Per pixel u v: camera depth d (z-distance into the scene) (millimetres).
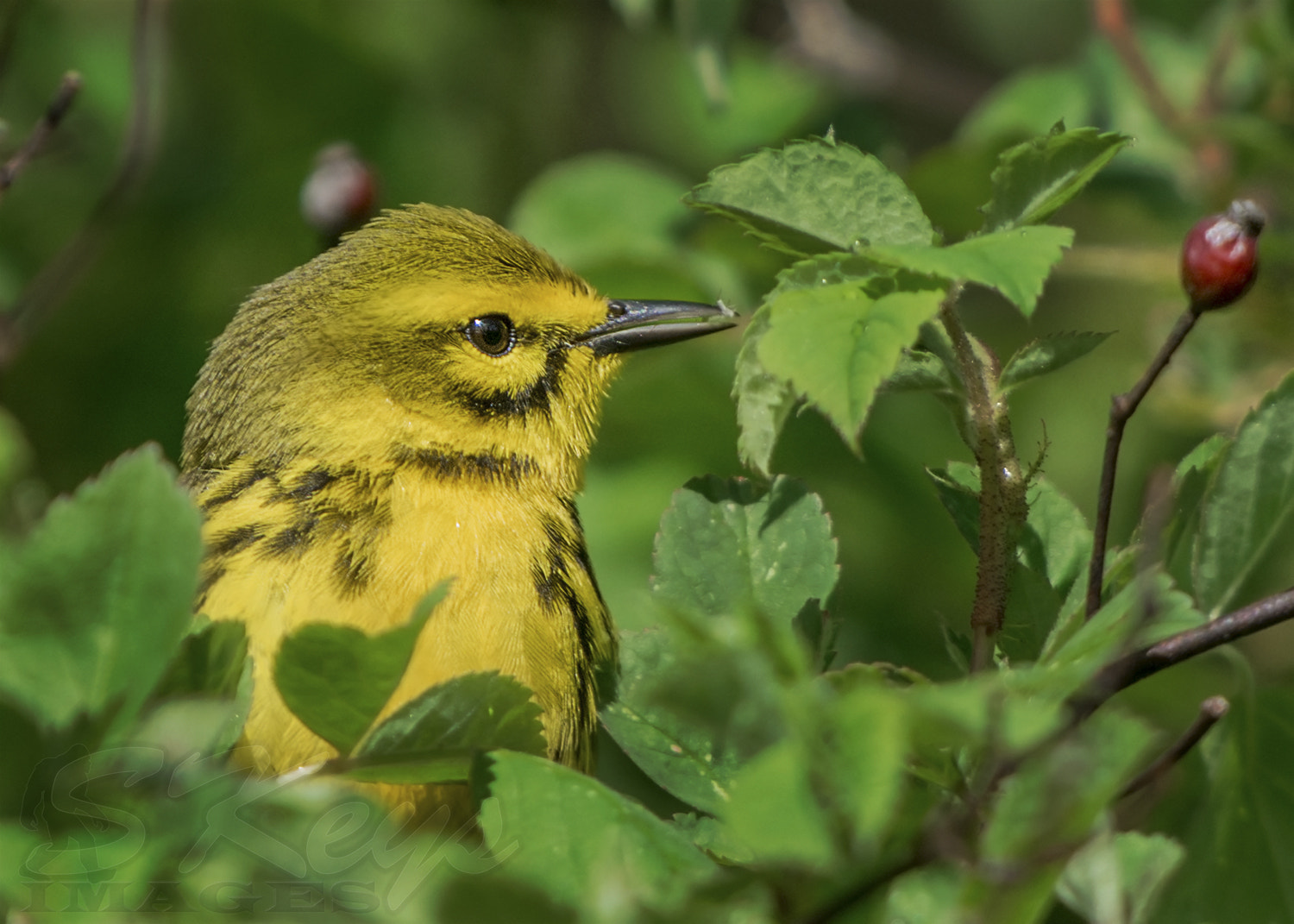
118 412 15844
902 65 18375
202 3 17438
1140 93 14570
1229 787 7906
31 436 15688
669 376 14383
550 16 18562
